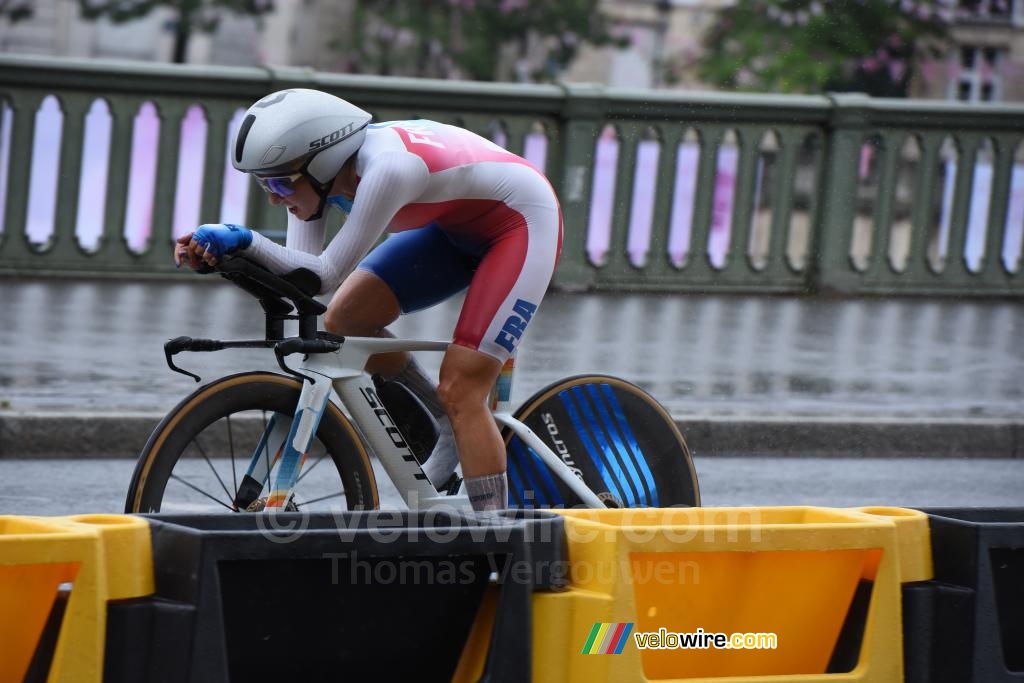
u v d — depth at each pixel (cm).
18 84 2231
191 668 529
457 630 589
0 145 2277
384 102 2356
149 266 2322
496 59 4097
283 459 796
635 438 909
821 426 1526
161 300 2120
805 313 2323
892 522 623
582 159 2408
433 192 795
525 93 2392
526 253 818
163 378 1547
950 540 636
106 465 1312
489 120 2400
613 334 2009
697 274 2500
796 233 2897
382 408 819
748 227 2512
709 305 2364
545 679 576
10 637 534
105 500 1159
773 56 3872
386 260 855
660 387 1645
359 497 827
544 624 575
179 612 530
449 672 592
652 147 2555
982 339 2139
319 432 816
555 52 4141
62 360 1614
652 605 599
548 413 891
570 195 2405
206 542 531
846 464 1486
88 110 2267
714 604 609
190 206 2345
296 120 755
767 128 2488
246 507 812
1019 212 2644
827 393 1667
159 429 777
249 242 736
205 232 728
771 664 620
